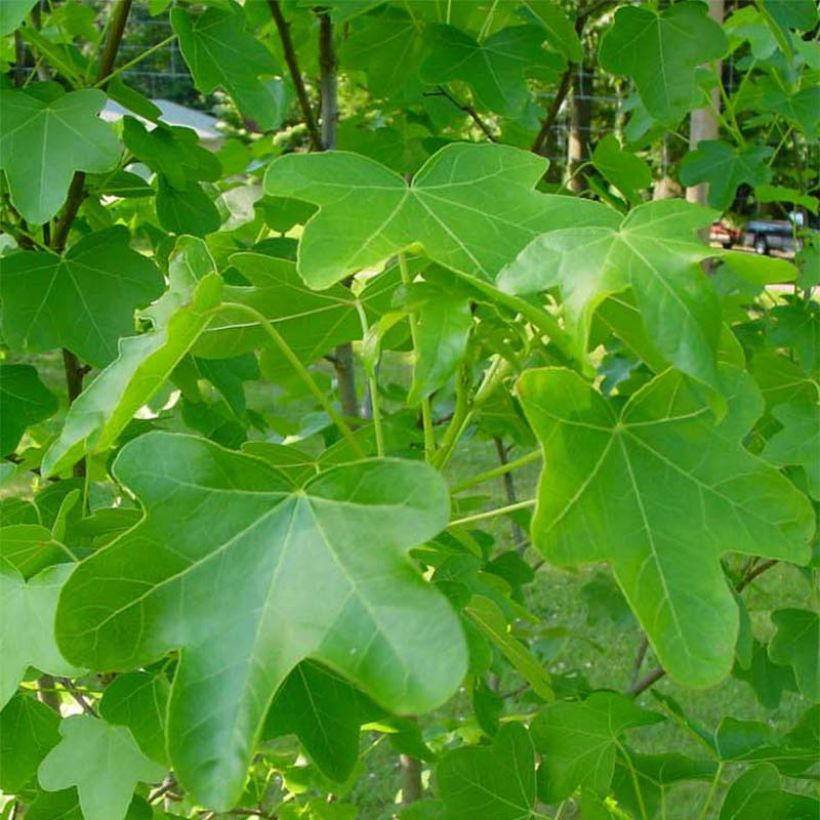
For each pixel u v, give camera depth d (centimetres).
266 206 104
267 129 92
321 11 101
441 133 121
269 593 51
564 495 52
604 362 134
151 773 67
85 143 80
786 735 85
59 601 52
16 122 81
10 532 63
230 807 49
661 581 53
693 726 86
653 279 52
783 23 94
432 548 69
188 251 62
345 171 58
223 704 50
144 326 89
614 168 107
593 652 221
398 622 49
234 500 52
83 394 59
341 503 51
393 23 99
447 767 74
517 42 94
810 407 79
